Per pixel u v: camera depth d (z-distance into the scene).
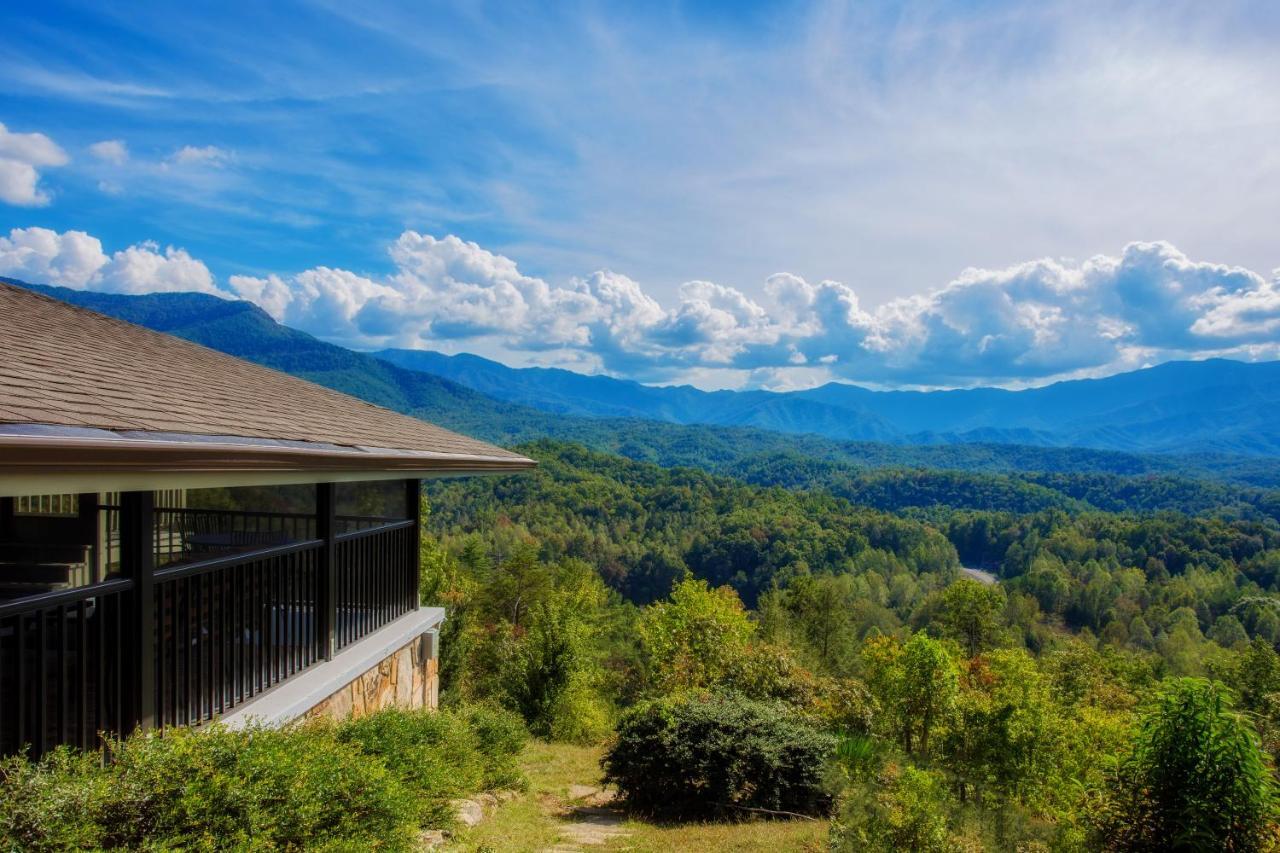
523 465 9.58
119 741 3.59
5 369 3.47
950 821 7.34
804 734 10.68
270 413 5.56
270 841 3.25
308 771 3.76
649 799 10.27
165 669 4.25
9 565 5.20
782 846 8.08
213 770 3.38
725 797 9.95
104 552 5.90
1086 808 6.02
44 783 2.93
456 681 24.09
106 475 2.93
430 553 28.05
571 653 21.03
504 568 45.47
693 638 24.19
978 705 22.69
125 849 2.78
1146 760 5.68
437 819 6.23
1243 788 5.28
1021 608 97.06
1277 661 45.16
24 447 2.40
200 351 8.31
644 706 11.06
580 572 61.03
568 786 12.30
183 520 7.10
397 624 8.23
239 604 5.09
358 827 3.92
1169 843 5.48
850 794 8.02
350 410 8.25
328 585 6.41
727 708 10.88
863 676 40.34
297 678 5.91
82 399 3.45
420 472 6.77
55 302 7.05
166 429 3.47
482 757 9.90
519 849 6.93
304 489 7.07
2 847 2.66
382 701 7.58
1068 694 40.09
